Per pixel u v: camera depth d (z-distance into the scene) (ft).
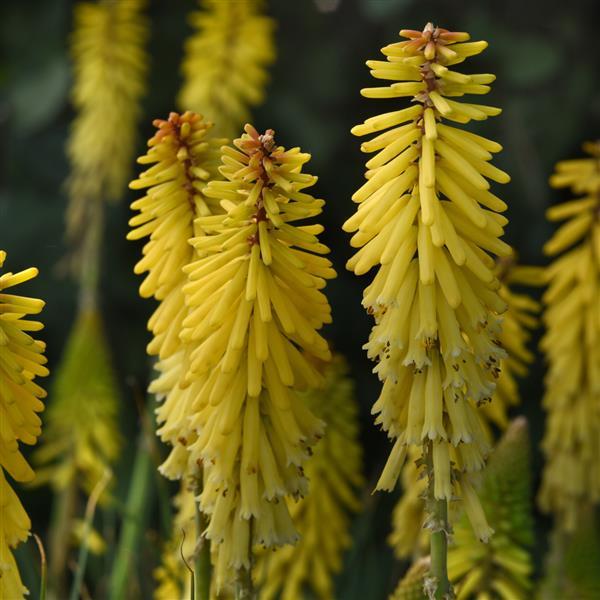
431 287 14.88
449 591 14.99
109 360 35.22
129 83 40.45
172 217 17.42
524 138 42.50
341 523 24.03
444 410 15.25
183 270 15.99
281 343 15.78
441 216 14.79
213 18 38.27
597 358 25.00
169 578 21.50
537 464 39.88
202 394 15.84
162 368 17.69
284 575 24.03
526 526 21.58
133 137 40.91
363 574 28.09
